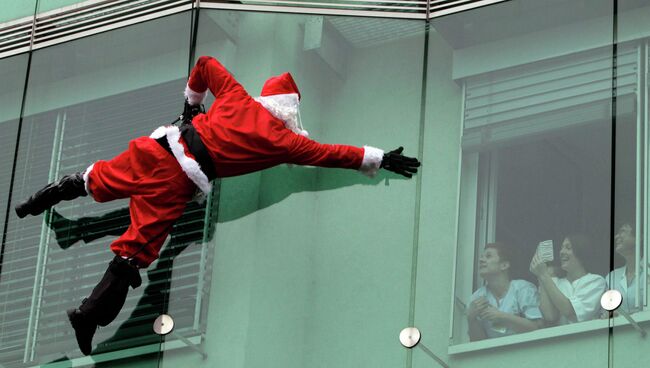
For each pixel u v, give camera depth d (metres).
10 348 15.08
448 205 14.66
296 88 15.05
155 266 14.79
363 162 14.78
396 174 14.88
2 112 16.48
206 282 14.62
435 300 14.23
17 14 16.98
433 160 14.91
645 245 13.96
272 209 14.90
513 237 14.41
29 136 16.20
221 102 14.78
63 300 15.13
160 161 14.59
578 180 14.49
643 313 13.65
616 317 13.69
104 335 14.67
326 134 15.29
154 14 16.39
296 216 14.84
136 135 15.76
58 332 14.98
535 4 15.54
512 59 15.29
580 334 13.73
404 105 15.26
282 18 15.88
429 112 15.18
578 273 14.05
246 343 14.31
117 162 14.84
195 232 14.84
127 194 14.77
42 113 16.30
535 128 14.87
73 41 16.62
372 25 15.77
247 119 14.65
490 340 13.93
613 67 14.91
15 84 16.61
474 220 14.55
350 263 14.55
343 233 14.70
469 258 14.38
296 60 15.67
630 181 14.30
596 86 14.89
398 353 14.03
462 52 15.45
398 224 14.63
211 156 14.55
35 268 15.38
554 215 14.41
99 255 15.20
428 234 14.55
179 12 16.28
